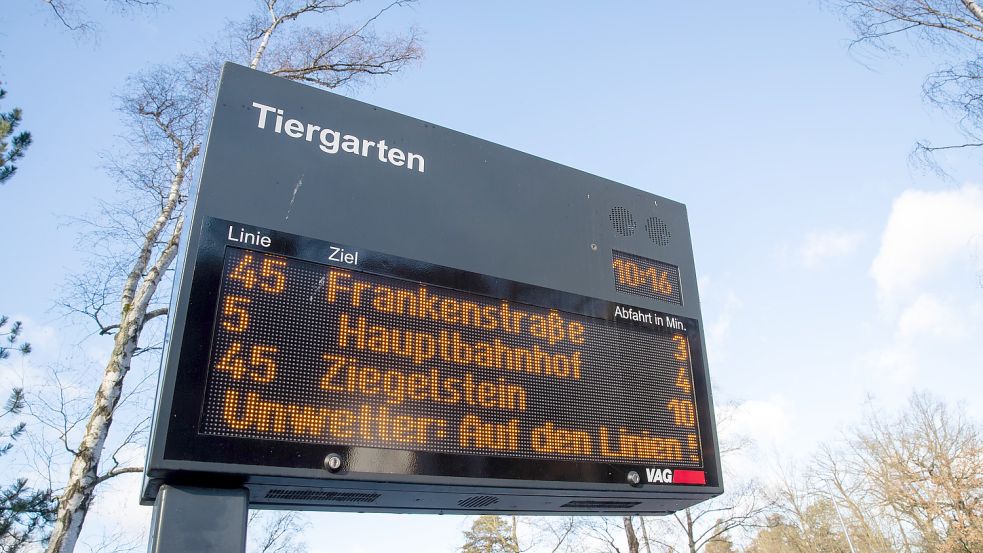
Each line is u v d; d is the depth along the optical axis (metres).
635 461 5.09
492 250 5.29
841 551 36.16
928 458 30.78
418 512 4.69
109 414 7.60
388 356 4.38
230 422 3.66
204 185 4.30
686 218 6.85
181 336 3.74
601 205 6.23
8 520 9.22
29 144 10.37
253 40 11.66
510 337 4.99
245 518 3.56
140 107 11.22
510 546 27.02
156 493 3.66
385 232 4.84
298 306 4.21
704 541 18.94
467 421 4.47
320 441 3.87
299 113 4.94
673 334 5.96
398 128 5.38
